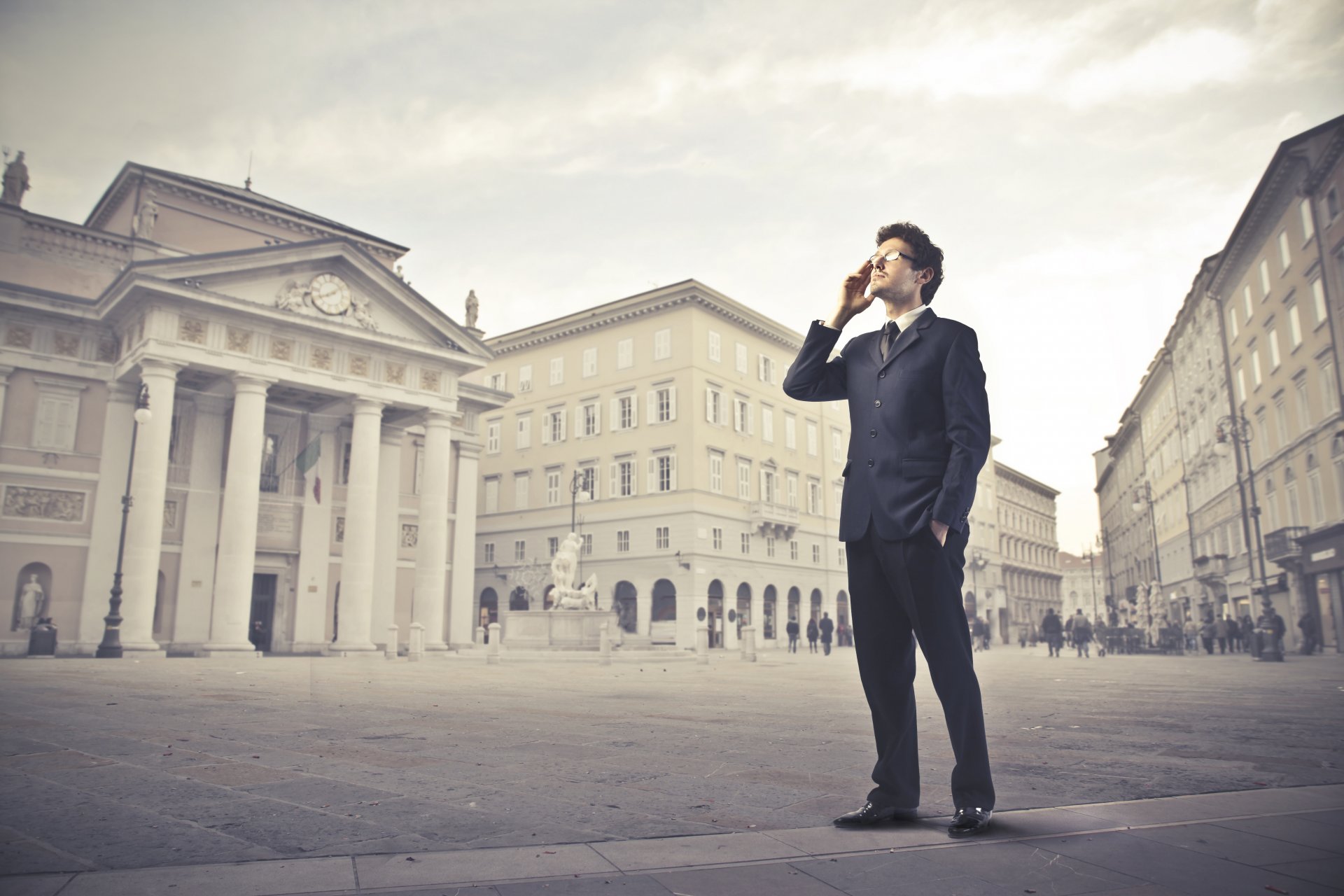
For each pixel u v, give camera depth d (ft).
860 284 11.64
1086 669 63.52
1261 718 23.12
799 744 18.44
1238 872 7.90
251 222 129.18
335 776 14.05
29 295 95.09
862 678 10.77
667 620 156.56
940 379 10.38
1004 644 169.99
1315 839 9.15
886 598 10.64
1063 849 8.82
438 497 122.72
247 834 9.85
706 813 10.98
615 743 18.57
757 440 171.83
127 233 121.90
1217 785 12.75
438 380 124.26
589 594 95.61
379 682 45.60
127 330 101.91
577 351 177.58
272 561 118.42
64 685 39.24
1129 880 7.68
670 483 158.92
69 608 94.48
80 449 97.50
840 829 10.01
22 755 16.63
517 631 94.53
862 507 10.65
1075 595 373.20
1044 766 14.78
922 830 9.88
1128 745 17.76
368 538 113.39
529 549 177.88
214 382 109.91
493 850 9.02
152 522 94.58
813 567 180.96
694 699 33.17
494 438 188.44
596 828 10.11
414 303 120.47
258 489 107.24
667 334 164.14
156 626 104.27
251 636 117.08
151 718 24.39
